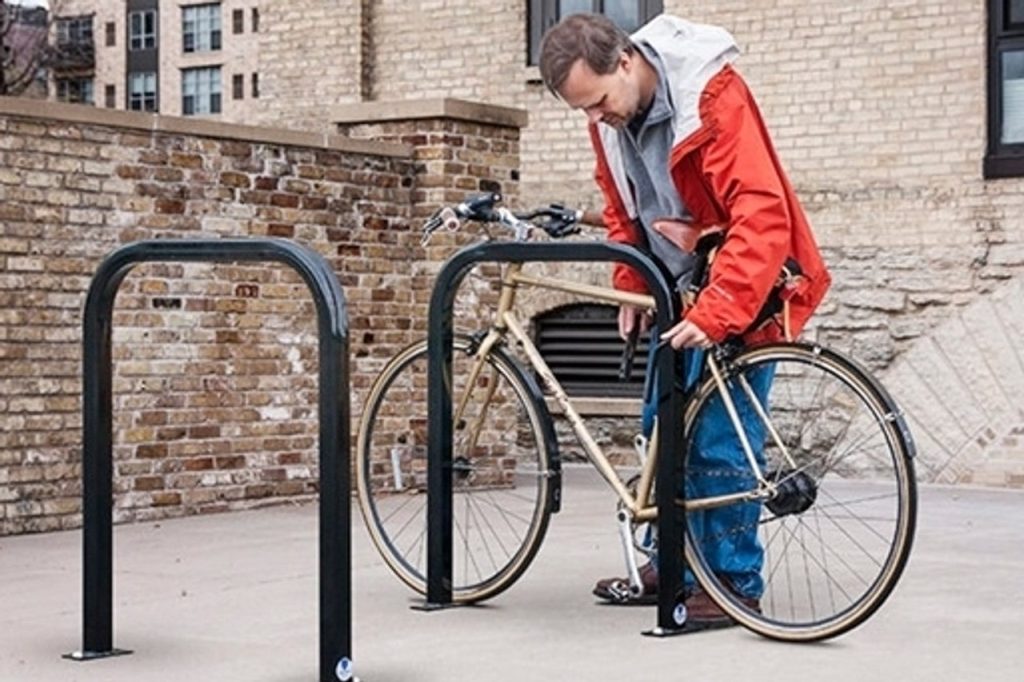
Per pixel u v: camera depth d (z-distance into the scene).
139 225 9.39
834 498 7.80
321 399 5.15
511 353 6.64
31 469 8.98
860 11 12.71
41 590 7.17
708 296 5.84
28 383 8.94
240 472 9.98
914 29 12.54
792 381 9.23
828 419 8.57
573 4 14.16
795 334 6.19
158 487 9.55
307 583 7.26
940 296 12.38
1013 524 9.43
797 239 6.14
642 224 6.48
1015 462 12.00
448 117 10.88
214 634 6.11
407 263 10.94
